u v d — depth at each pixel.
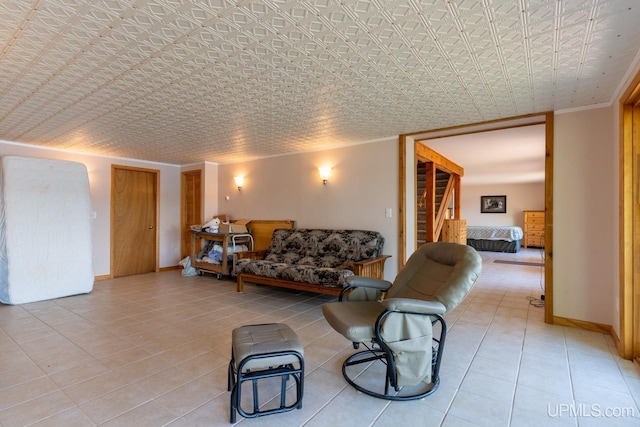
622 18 1.66
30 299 3.92
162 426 1.62
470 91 2.69
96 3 1.58
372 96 2.82
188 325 3.12
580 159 3.03
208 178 6.12
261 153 5.29
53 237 4.14
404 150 4.12
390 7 1.62
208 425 1.64
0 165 4.01
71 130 3.88
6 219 3.84
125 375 2.14
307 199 5.02
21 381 2.05
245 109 3.15
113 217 5.53
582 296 3.02
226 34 1.87
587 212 2.99
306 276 3.70
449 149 5.08
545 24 1.73
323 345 2.66
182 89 2.66
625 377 2.12
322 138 4.30
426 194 5.43
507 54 2.06
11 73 2.36
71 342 2.69
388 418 1.70
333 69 2.31
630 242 2.37
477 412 1.75
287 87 2.62
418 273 2.45
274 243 4.98
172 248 6.39
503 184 10.66
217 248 5.56
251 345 1.76
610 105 2.88
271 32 1.85
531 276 5.58
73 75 2.40
